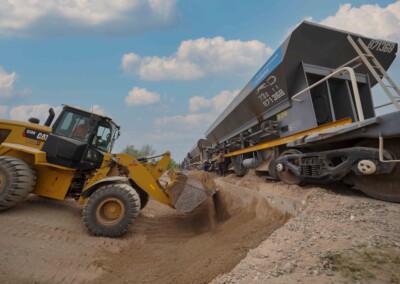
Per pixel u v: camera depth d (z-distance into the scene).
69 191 6.08
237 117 10.12
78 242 4.43
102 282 3.22
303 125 5.78
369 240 2.17
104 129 6.48
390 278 1.64
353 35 5.54
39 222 4.84
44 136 5.64
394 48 5.93
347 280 1.70
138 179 5.95
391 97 3.66
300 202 3.81
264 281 1.91
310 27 5.21
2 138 5.69
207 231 5.66
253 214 5.07
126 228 4.91
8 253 3.51
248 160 9.18
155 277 3.23
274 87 6.57
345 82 5.78
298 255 2.24
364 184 3.69
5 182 4.79
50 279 3.13
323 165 4.14
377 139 3.60
